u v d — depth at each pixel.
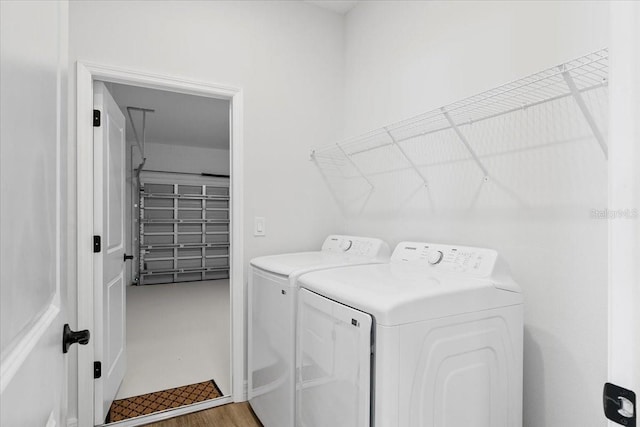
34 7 0.51
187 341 3.29
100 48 1.87
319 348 1.32
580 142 1.25
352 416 1.12
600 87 1.19
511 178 1.48
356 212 2.49
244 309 2.23
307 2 2.51
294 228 2.43
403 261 1.78
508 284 1.32
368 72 2.39
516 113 1.47
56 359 0.68
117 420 1.96
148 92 3.62
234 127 2.24
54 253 0.66
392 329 1.02
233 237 2.24
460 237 1.71
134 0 1.96
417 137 1.97
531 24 1.40
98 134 1.90
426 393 1.09
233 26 2.24
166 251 6.38
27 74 0.48
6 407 0.41
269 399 1.79
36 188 0.53
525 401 1.42
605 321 1.19
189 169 6.56
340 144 2.50
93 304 1.87
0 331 0.39
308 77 2.50
